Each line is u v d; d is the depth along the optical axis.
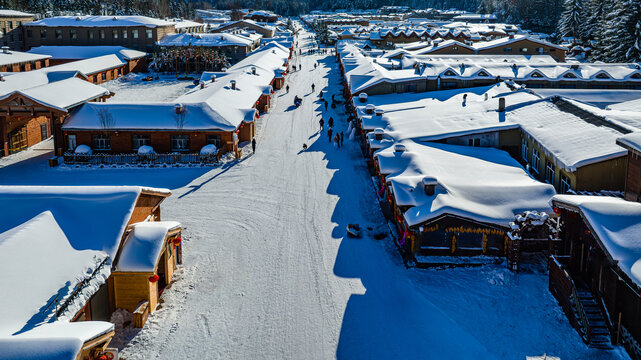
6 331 15.02
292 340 20.52
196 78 96.00
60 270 18.75
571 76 66.38
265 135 55.38
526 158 38.31
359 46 129.00
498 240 26.48
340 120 61.84
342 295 23.73
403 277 25.22
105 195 23.03
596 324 20.02
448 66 64.50
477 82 64.62
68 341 13.83
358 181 40.44
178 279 25.14
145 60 107.56
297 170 43.41
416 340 20.45
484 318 21.62
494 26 162.00
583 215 20.25
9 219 21.22
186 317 22.00
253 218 33.00
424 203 27.11
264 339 20.58
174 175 42.53
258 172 42.94
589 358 18.89
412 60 76.38
